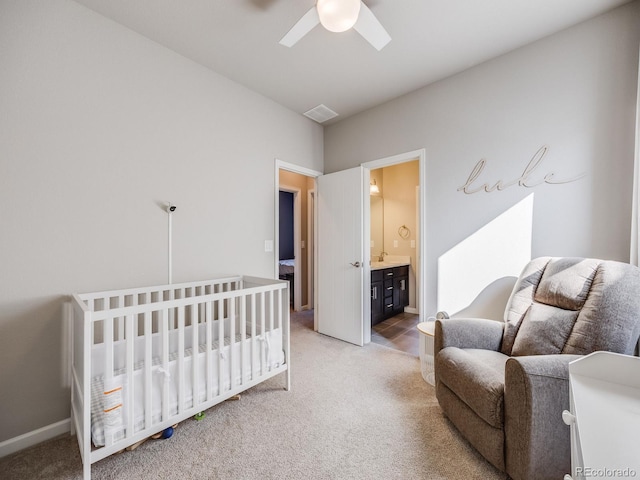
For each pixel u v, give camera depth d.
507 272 2.28
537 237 2.15
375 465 1.42
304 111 3.27
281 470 1.39
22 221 1.59
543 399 1.19
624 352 1.37
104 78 1.88
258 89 2.80
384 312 4.04
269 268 2.96
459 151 2.54
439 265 2.66
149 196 2.10
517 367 1.23
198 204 2.39
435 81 2.68
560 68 2.04
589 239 1.94
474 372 1.47
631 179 1.80
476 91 2.44
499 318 2.30
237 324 2.54
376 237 4.76
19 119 1.58
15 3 1.57
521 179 2.21
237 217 2.68
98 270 1.86
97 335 1.82
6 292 1.54
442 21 1.92
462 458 1.47
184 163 2.29
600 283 1.54
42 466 1.44
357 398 2.03
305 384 2.23
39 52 1.64
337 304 3.32
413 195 4.55
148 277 2.09
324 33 2.04
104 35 1.88
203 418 1.79
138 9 1.82
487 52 2.27
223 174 2.57
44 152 1.66
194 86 2.36
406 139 2.90
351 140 3.39
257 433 1.66
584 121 1.96
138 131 2.04
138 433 1.40
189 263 2.33
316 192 3.62
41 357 1.65
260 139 2.90
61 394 1.71
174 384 1.57
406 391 2.12
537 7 1.82
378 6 1.78
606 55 1.88
